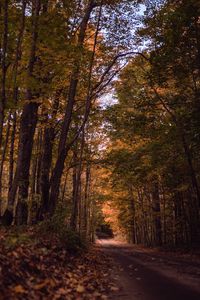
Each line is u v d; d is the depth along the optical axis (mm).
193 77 18938
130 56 19672
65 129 16594
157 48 18859
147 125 21984
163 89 22422
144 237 45906
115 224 63406
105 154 25969
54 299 5656
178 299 6770
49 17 12625
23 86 12023
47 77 13984
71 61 13289
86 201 37531
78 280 8047
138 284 8656
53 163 26125
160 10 18172
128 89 22609
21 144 12016
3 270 5371
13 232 9484
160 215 32688
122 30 18250
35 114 14656
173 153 22797
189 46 17656
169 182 25203
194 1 16078
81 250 13227
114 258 17984
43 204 16672
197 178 25469
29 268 6547
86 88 20062
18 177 11547
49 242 10398
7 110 13633
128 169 24250
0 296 4512
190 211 28250
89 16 16719
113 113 22172
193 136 18594
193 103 18109
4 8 10961
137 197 41531
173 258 18000
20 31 11297
